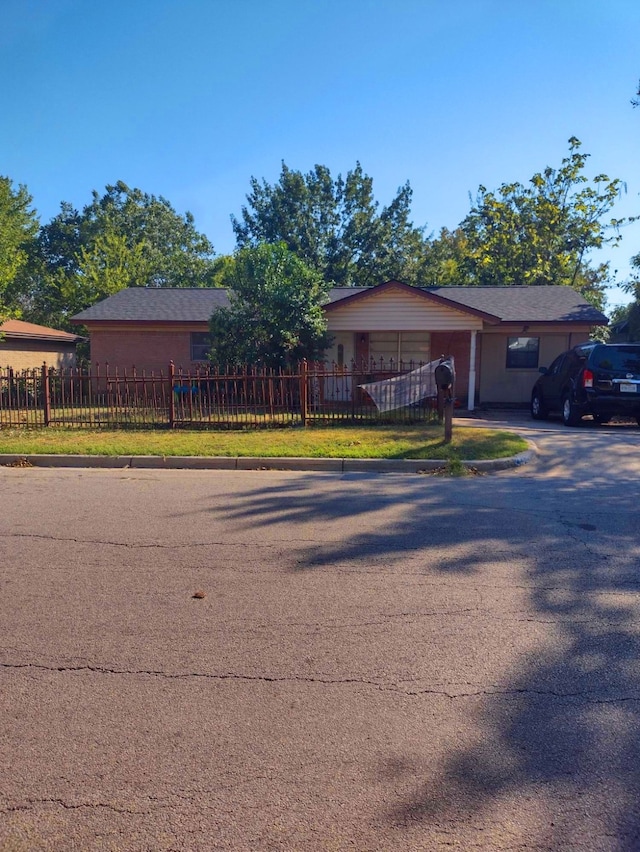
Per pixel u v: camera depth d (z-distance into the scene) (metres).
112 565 5.36
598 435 12.68
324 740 3.06
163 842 2.45
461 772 2.84
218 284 42.56
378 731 3.13
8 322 26.39
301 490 8.27
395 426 13.09
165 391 16.33
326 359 20.02
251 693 3.46
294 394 14.91
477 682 3.56
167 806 2.63
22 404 17.22
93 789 2.73
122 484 8.74
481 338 20.44
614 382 13.57
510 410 18.94
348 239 43.84
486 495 7.91
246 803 2.65
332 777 2.81
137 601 4.64
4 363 24.58
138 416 14.20
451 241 45.16
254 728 3.15
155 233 48.59
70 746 3.03
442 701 3.38
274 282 17.17
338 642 4.02
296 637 4.09
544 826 2.53
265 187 45.16
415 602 4.61
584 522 6.61
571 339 20.27
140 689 3.51
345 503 7.51
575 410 14.06
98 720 3.23
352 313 18.11
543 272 32.91
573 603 4.57
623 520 6.68
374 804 2.65
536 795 2.70
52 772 2.84
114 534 6.21
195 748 3.01
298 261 17.66
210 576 5.11
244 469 10.05
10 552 5.69
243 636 4.11
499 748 3.00
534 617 4.36
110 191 49.44
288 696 3.43
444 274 43.38
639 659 3.80
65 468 10.20
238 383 16.97
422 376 13.61
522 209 33.75
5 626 4.25
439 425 13.19
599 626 4.22
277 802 2.66
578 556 5.54
